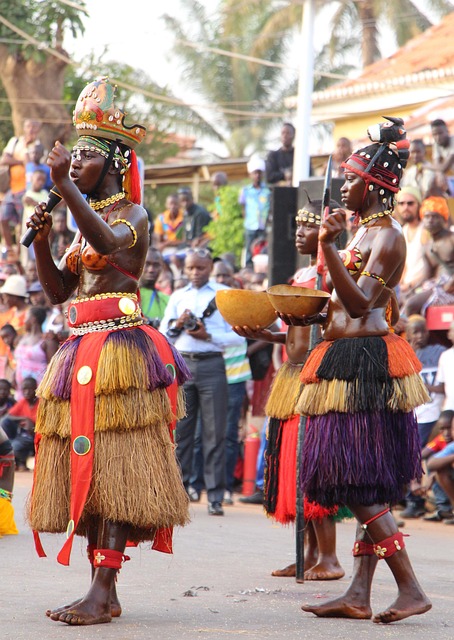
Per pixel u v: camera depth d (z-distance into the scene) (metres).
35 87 41.41
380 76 36.50
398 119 8.20
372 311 7.95
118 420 7.43
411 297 17.30
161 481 7.52
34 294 22.94
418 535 13.63
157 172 39.88
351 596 7.95
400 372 7.80
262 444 17.09
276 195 15.80
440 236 18.84
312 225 10.84
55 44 41.59
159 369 7.65
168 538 7.91
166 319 16.22
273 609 8.25
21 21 41.03
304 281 10.73
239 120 58.25
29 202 28.22
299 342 10.05
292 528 13.76
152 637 6.96
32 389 20.42
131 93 52.72
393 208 8.20
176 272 24.50
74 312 7.86
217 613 7.98
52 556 10.73
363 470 7.62
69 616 7.34
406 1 51.03
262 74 57.22
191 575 9.84
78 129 7.88
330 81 53.62
